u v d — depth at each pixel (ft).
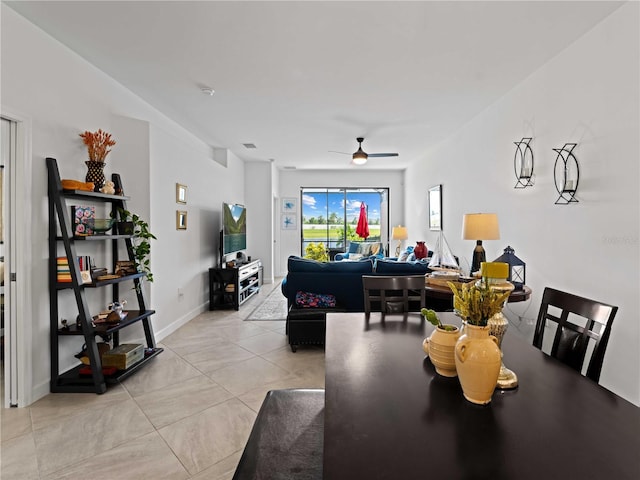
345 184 26.37
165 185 12.35
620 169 7.03
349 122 14.28
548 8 6.91
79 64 8.91
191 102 12.04
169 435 6.42
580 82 8.03
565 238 8.65
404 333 5.46
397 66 9.35
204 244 16.11
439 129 15.25
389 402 3.31
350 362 4.29
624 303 7.00
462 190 15.01
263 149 19.39
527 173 10.07
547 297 5.47
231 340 11.87
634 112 6.70
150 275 10.38
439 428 2.88
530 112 9.96
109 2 6.75
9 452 5.90
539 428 2.88
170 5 6.83
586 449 2.60
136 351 9.20
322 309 10.82
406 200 25.16
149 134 11.18
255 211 23.32
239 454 5.90
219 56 8.84
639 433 2.82
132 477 5.33
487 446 2.64
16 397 7.38
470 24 7.44
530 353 4.63
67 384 8.06
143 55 8.84
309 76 9.96
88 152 9.19
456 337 3.87
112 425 6.73
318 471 3.57
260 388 8.31
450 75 9.92
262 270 23.15
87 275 8.36
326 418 3.03
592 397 3.43
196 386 8.39
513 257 9.78
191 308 14.67
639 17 6.55
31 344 7.55
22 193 7.30
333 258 26.50
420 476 2.31
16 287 7.34
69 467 5.54
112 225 9.48
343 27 7.55
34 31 7.54
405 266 11.62
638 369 6.70
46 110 7.90
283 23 7.41
